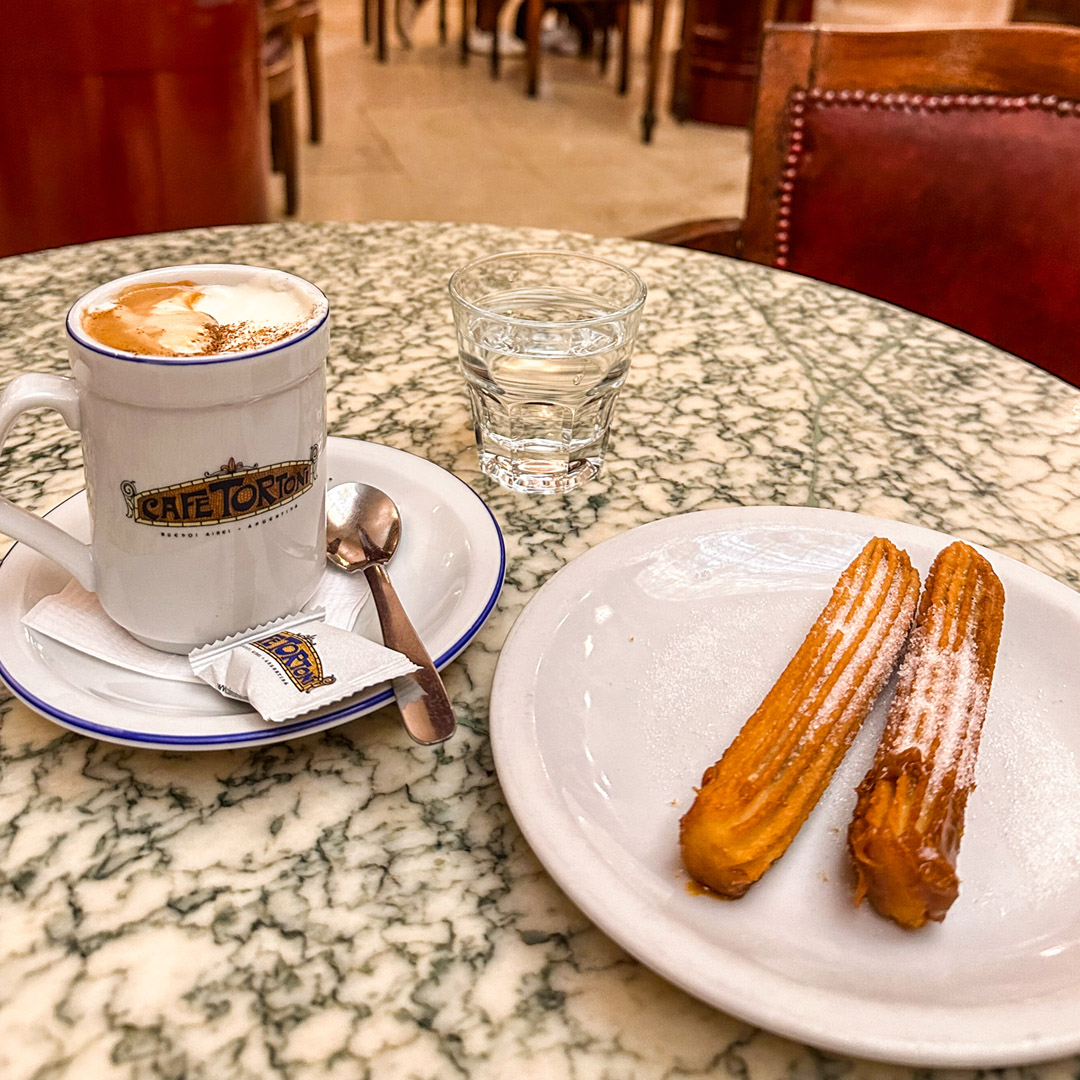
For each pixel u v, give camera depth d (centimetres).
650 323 88
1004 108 105
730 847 36
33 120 183
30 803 41
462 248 100
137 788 42
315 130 378
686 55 426
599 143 399
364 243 101
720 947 34
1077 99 102
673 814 41
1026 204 106
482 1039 34
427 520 58
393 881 39
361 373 78
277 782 43
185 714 44
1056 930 37
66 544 46
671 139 410
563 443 66
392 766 44
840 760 41
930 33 106
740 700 47
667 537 55
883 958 36
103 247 97
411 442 69
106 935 36
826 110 112
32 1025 33
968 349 85
